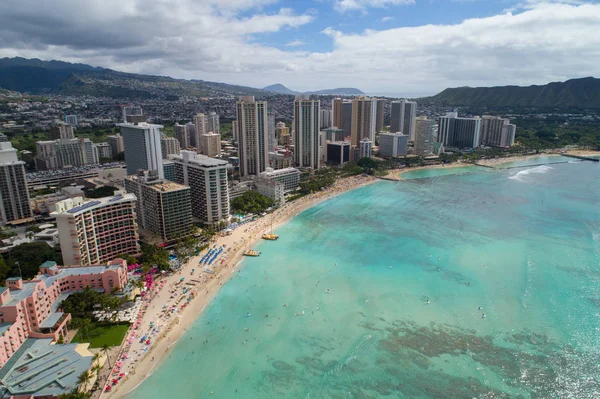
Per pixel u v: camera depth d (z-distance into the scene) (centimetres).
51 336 15838
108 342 16375
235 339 17188
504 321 18300
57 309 17638
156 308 19162
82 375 13500
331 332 17688
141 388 14325
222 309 19425
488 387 14425
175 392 14200
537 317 18562
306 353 16362
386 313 19062
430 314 18925
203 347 16650
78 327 17275
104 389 14025
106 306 18288
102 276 19150
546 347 16525
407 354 16225
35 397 12712
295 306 19700
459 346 16650
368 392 14288
